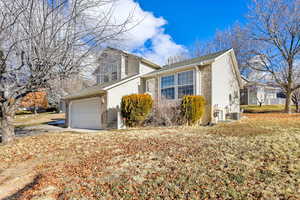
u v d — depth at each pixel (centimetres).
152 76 1426
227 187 301
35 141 799
